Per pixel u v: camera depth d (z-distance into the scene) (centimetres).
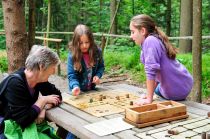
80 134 229
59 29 1677
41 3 1619
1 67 785
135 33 298
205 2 1417
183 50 1062
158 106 256
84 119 253
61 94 329
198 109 279
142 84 688
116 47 1117
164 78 300
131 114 238
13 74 274
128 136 217
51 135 283
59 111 276
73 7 1698
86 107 281
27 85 271
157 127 232
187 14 1057
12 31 410
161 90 314
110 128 231
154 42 286
